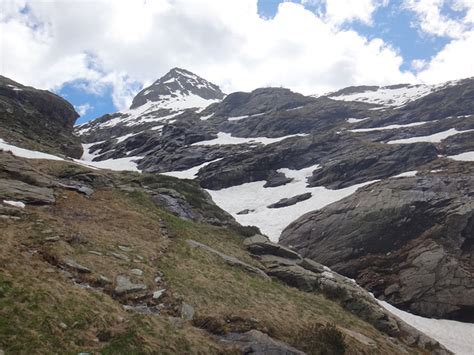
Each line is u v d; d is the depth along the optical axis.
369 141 96.12
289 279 38.38
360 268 51.75
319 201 70.00
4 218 27.81
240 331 23.94
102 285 23.78
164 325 21.39
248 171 88.44
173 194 50.88
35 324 17.19
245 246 43.88
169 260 30.94
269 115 136.38
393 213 55.78
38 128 81.25
